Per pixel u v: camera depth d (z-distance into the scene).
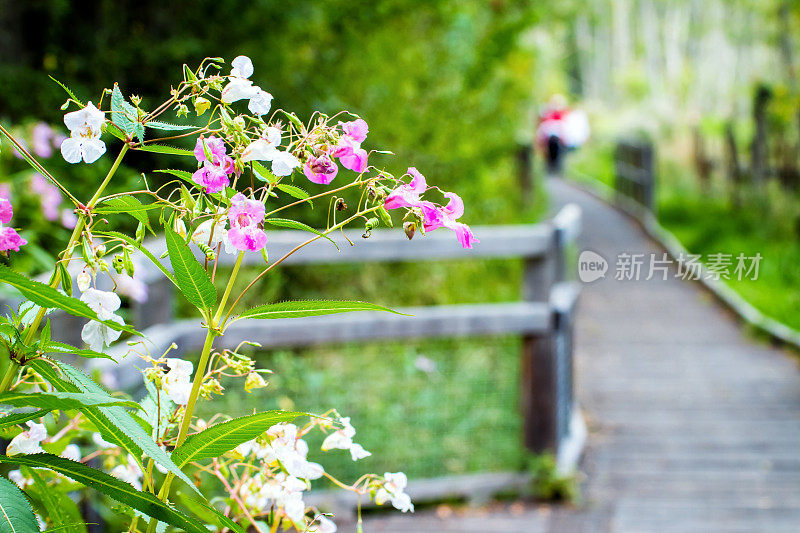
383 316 4.35
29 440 1.40
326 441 1.54
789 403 6.38
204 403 4.10
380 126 7.68
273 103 6.43
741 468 5.17
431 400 4.93
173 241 1.19
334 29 7.16
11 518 1.13
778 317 8.70
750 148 12.48
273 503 1.56
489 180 10.76
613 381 6.92
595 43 33.50
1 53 6.01
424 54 8.81
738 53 20.36
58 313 2.71
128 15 6.43
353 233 4.46
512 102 10.32
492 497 4.69
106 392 1.26
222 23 6.47
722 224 11.72
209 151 1.21
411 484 4.59
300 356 4.79
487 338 5.04
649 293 9.79
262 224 1.24
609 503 4.68
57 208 3.72
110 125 1.23
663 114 21.78
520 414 4.89
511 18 8.87
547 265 4.76
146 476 1.35
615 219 13.32
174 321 3.83
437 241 4.51
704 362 7.45
